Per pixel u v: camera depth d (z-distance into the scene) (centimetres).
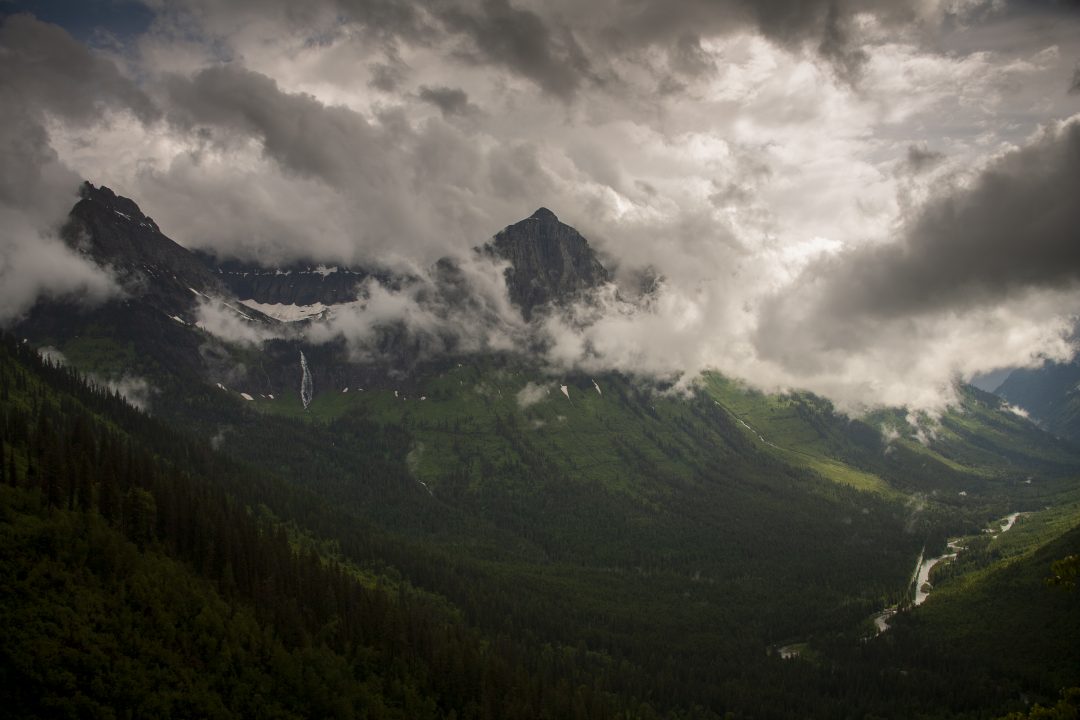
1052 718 8769
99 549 17712
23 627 15225
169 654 16488
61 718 14362
